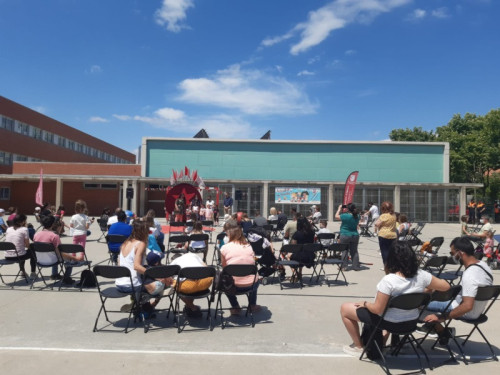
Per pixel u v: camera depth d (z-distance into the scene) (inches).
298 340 194.5
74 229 354.0
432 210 1166.3
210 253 484.1
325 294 290.2
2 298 264.8
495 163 1610.5
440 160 1190.9
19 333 199.2
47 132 1702.8
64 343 186.1
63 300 261.0
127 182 1160.8
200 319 227.9
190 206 646.5
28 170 1274.6
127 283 216.7
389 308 160.9
